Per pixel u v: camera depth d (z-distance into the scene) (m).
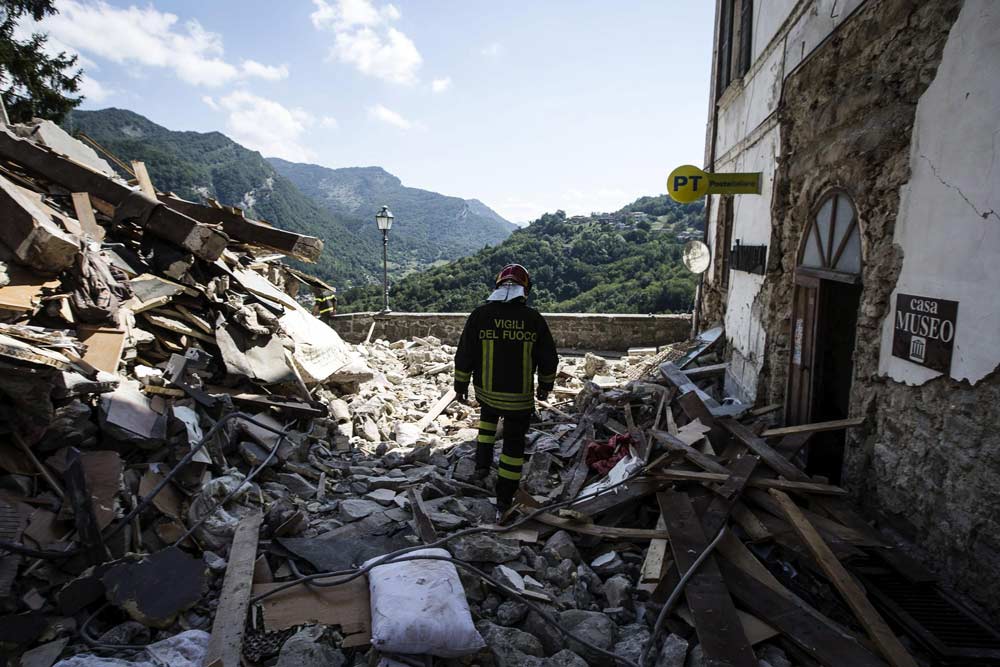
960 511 3.11
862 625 2.79
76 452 3.20
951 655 2.62
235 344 5.35
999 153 2.81
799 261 5.57
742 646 2.61
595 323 13.61
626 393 6.82
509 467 3.99
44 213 4.63
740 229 7.95
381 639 2.42
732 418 5.37
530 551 3.58
